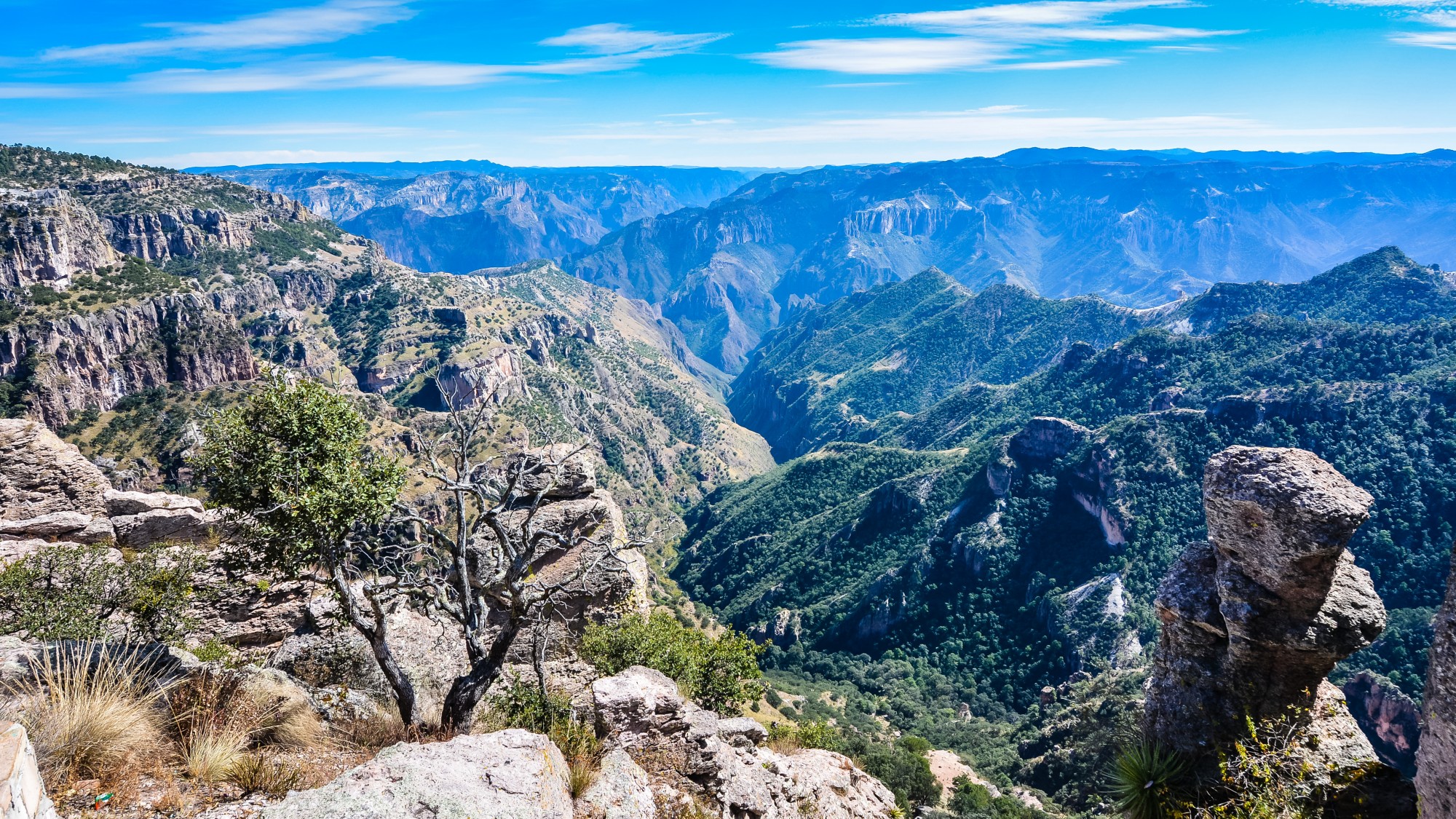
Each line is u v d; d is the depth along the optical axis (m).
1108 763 15.45
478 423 18.30
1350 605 12.91
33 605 18.67
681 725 16.47
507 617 25.39
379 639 16.08
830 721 99.12
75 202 171.38
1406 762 73.38
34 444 27.33
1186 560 15.12
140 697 11.77
